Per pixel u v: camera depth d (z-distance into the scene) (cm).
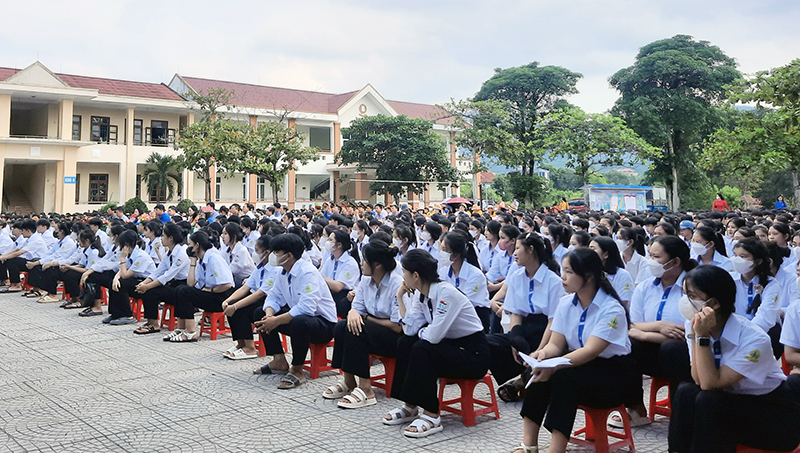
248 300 661
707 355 320
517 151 3353
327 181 4012
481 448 419
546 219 982
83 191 3166
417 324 470
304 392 554
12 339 782
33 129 3175
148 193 3247
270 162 2783
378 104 4025
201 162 2825
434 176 3378
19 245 1244
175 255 823
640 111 3722
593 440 418
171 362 663
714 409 321
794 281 531
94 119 3148
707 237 590
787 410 321
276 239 590
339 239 707
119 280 877
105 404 516
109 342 764
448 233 615
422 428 441
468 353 454
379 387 569
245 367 643
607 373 383
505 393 527
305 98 3922
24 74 2777
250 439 434
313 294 580
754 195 4934
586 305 396
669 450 350
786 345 393
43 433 447
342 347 546
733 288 320
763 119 1683
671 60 3812
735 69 3900
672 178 3975
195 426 461
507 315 584
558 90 3975
